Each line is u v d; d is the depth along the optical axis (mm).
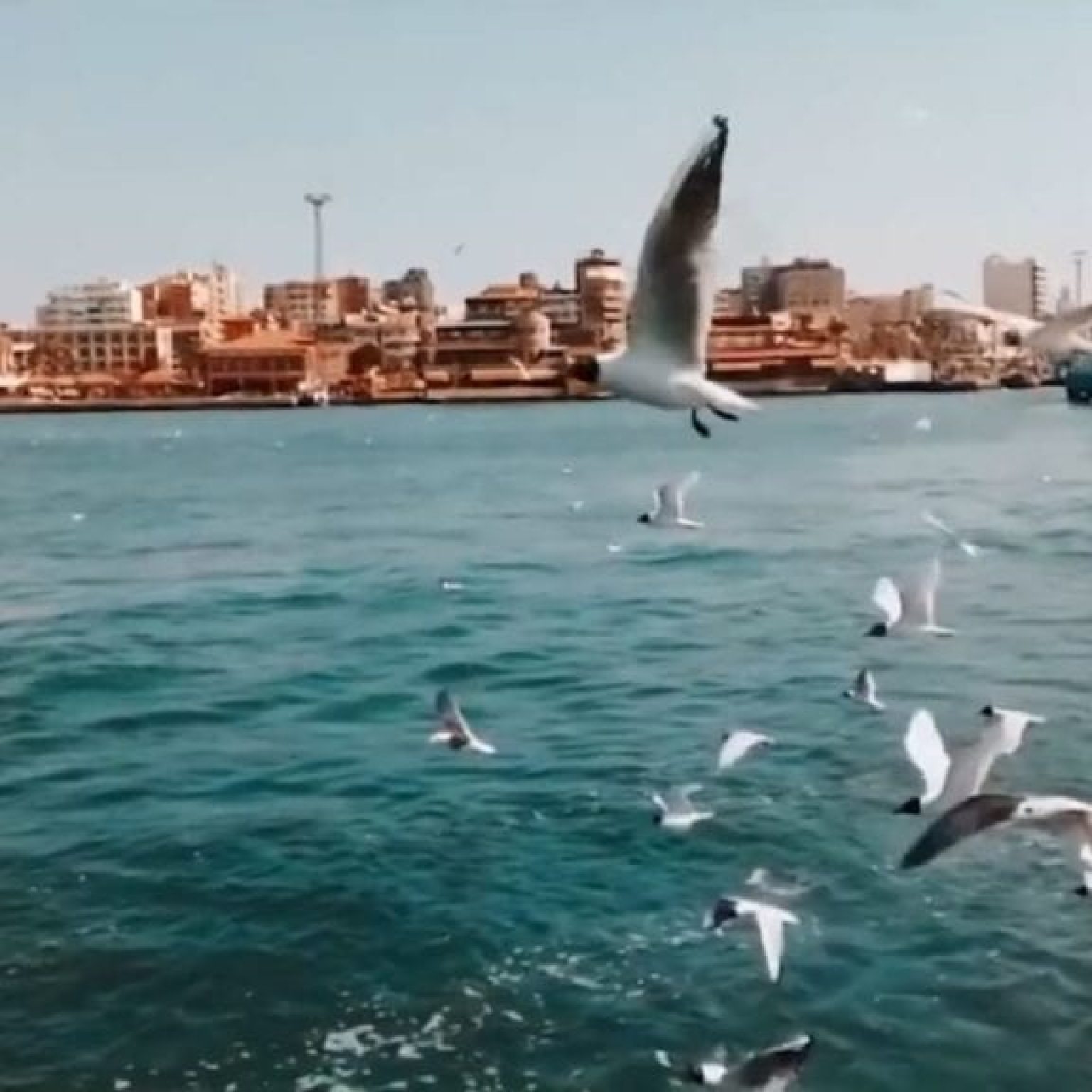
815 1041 13609
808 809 19328
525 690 28219
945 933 15500
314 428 192750
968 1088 12859
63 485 97938
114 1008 14594
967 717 24359
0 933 16266
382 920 16359
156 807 20641
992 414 163375
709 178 8828
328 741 24484
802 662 29578
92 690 29016
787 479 83812
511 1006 14422
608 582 43750
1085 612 34219
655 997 14500
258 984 15000
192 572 49812
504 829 19188
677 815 18781
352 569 49156
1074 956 14953
